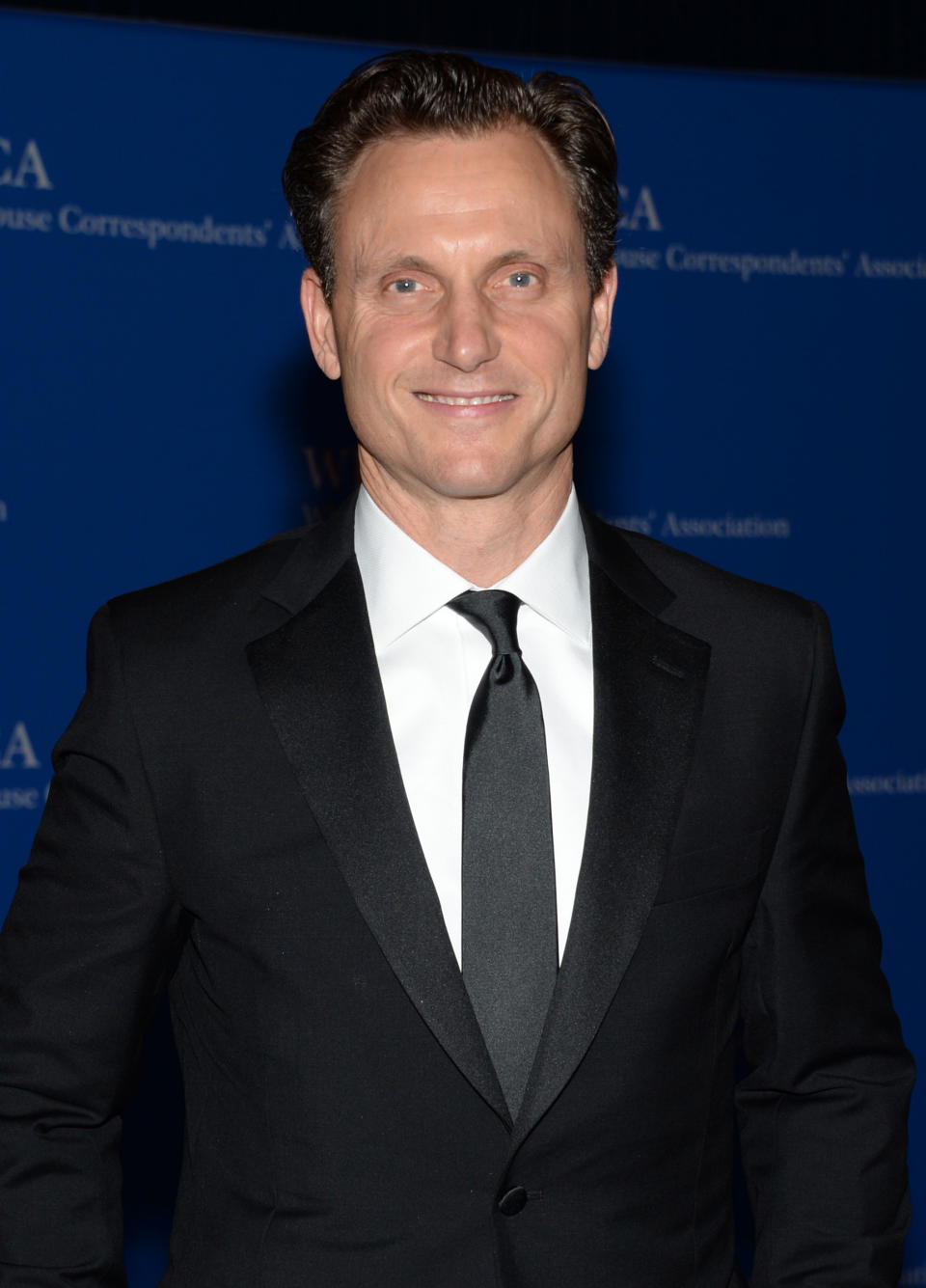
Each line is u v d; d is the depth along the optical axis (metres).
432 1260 1.23
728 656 1.39
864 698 3.20
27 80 2.79
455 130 1.27
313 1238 1.23
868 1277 1.35
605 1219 1.26
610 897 1.26
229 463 2.93
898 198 3.17
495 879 1.26
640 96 3.03
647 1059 1.27
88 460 2.86
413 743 1.31
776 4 3.08
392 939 1.22
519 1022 1.24
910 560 3.22
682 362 3.10
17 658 2.83
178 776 1.30
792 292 3.14
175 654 1.34
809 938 1.39
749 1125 1.44
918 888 3.23
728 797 1.34
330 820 1.26
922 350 3.20
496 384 1.25
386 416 1.28
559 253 1.28
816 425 3.17
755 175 3.11
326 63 2.92
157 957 1.32
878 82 3.14
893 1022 1.43
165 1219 2.89
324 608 1.36
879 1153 1.37
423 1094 1.23
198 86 2.87
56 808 1.35
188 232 2.88
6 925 1.37
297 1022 1.25
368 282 1.28
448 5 2.93
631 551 1.47
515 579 1.35
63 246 2.82
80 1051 1.29
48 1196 1.29
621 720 1.32
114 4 2.84
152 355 2.88
